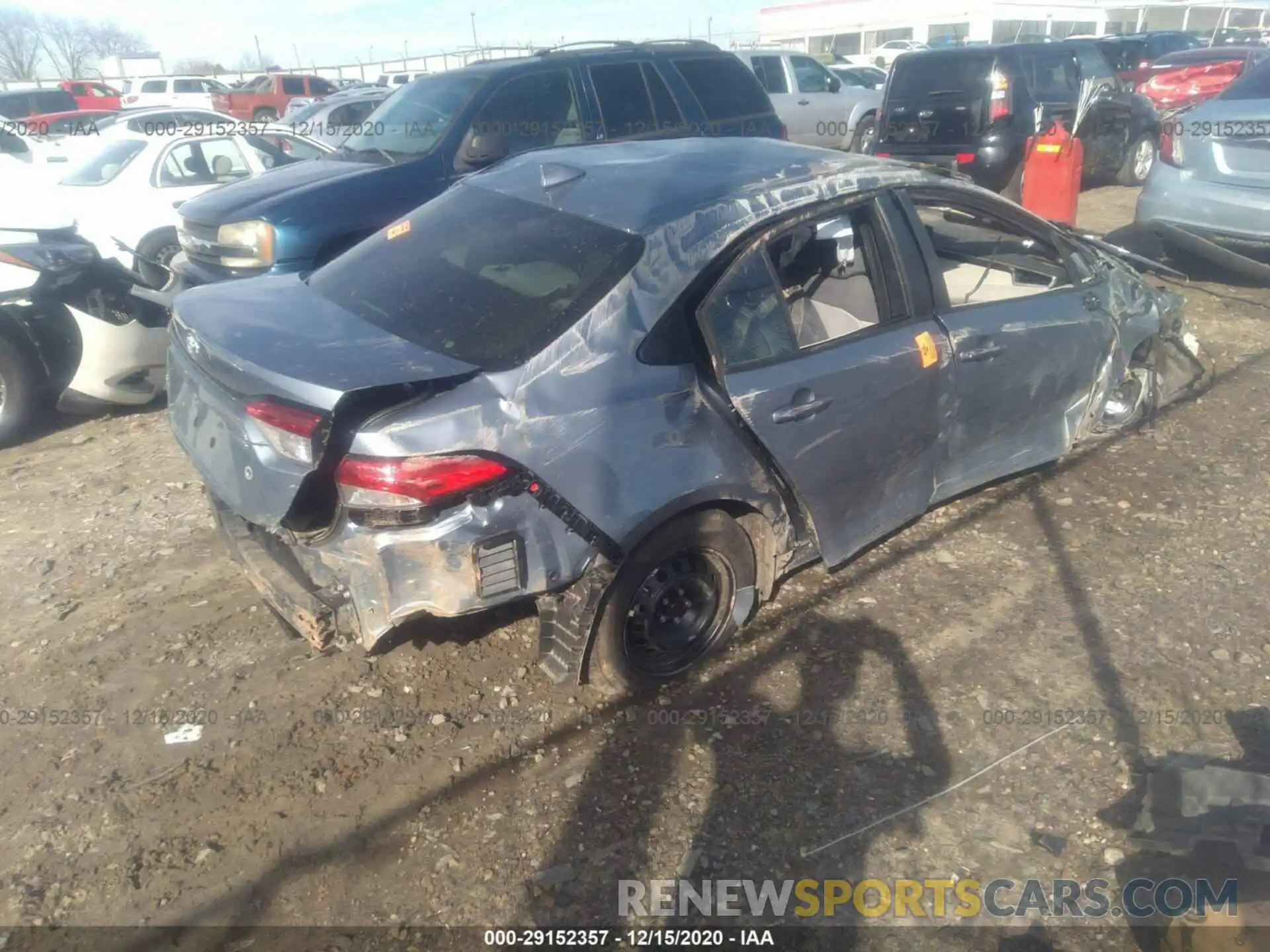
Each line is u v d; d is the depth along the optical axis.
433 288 3.25
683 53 7.90
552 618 3.13
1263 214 7.04
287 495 2.72
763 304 3.29
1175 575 3.99
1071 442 4.60
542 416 2.80
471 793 2.97
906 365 3.62
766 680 3.43
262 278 3.82
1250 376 5.95
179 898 2.64
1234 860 2.65
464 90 7.00
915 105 10.55
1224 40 24.12
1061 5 37.72
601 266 3.07
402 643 3.62
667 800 2.93
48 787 3.01
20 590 4.07
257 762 3.09
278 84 27.67
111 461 5.42
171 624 3.79
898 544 4.27
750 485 3.26
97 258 5.74
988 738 3.16
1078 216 10.49
